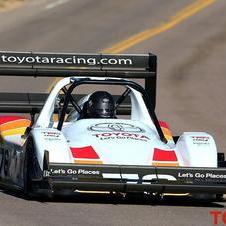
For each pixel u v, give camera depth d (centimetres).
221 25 13362
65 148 3644
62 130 4034
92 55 4756
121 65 4766
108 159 3684
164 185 3584
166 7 14750
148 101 4216
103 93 4150
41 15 13900
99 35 12356
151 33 12588
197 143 3834
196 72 9888
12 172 4053
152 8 14625
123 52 11194
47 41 11825
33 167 3694
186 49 11494
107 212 3422
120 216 3338
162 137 4016
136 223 3188
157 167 3600
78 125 3972
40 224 3086
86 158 3669
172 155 3825
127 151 3744
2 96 4600
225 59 10825
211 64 10456
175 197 3950
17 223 3095
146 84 4772
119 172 3559
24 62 4669
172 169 3600
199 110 7644
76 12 14125
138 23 13362
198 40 12162
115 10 14350
